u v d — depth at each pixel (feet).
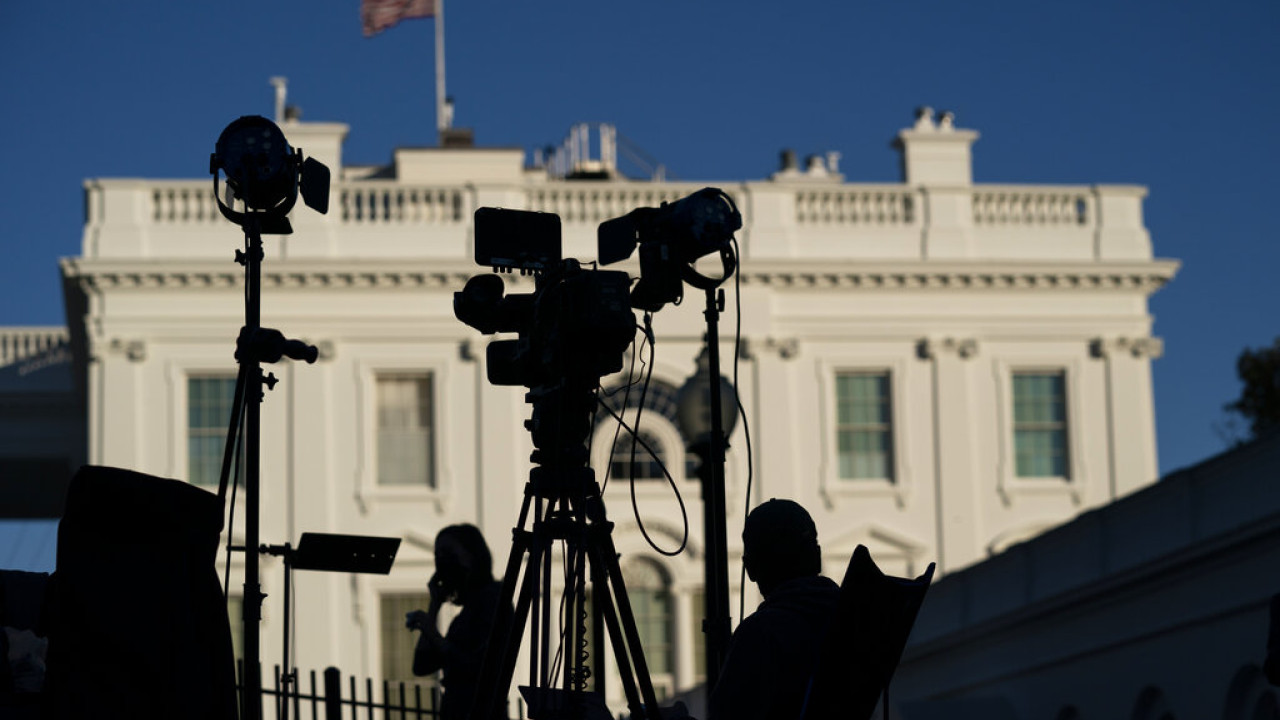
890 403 192.65
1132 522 95.45
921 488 191.01
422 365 187.52
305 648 178.70
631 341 33.30
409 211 192.54
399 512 185.16
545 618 32.96
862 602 26.78
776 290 192.24
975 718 110.11
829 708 26.96
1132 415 194.18
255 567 34.30
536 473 33.60
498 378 34.78
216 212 190.08
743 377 190.29
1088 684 101.19
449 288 189.37
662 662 183.62
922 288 193.67
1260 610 82.64
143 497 28.50
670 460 186.50
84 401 211.00
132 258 185.26
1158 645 93.35
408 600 182.50
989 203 199.52
